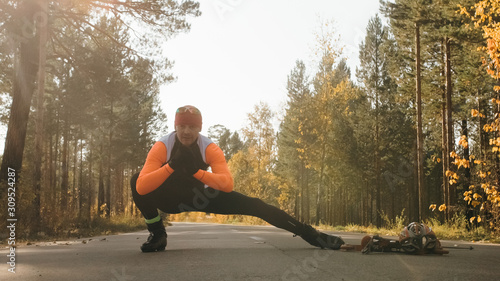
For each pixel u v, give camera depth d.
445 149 28.62
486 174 12.18
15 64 18.91
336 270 4.11
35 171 15.59
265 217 5.69
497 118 11.58
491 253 6.15
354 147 48.34
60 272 4.18
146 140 49.38
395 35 31.31
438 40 26.56
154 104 50.38
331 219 62.31
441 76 29.19
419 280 3.60
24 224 13.70
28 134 36.12
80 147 47.72
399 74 36.53
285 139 53.50
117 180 58.16
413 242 5.39
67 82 25.28
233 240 8.65
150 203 5.59
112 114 34.97
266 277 3.76
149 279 3.72
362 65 47.88
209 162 5.39
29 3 17.22
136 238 11.38
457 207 18.80
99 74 20.36
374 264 4.49
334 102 36.56
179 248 6.67
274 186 56.22
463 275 3.87
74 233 14.80
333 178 51.53
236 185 50.44
